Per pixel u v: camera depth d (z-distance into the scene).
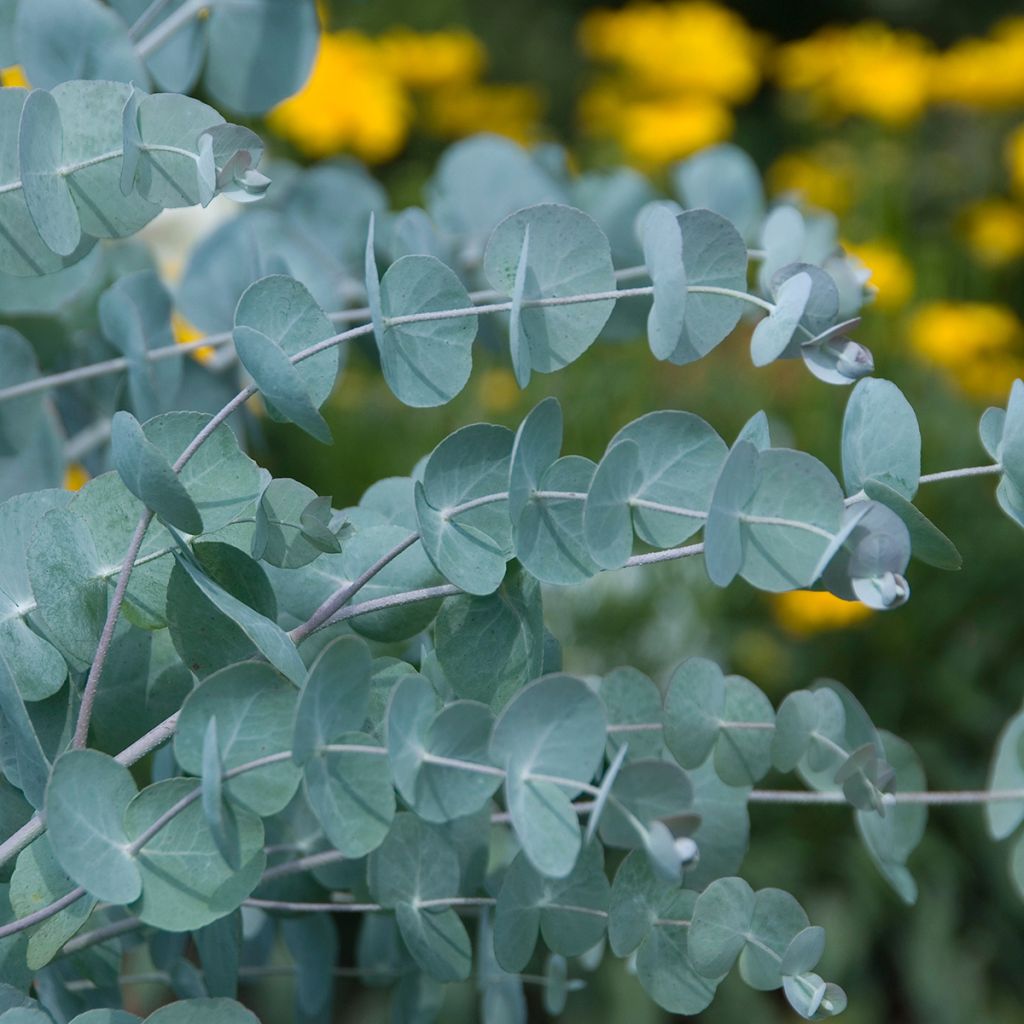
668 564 3.40
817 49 5.69
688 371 4.07
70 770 1.09
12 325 1.35
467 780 1.11
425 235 1.30
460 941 1.17
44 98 1.13
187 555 1.12
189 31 1.31
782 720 1.17
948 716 3.53
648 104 5.29
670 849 1.08
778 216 1.25
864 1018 3.09
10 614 1.14
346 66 3.87
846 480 1.14
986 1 8.59
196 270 1.37
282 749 1.10
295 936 1.25
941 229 5.44
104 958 1.22
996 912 3.35
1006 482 1.14
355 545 1.18
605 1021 2.83
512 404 3.78
